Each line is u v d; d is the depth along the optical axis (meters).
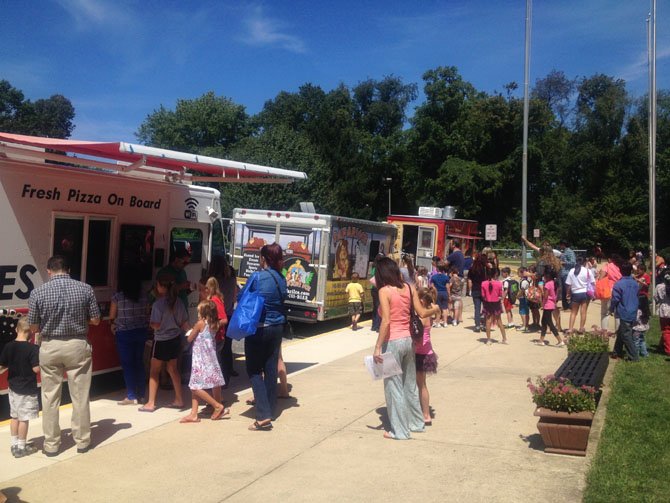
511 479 5.14
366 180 60.59
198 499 4.80
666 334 11.14
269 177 9.52
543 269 13.26
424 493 4.87
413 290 6.41
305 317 13.88
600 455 5.65
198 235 9.68
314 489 4.97
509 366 10.01
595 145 58.59
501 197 58.22
